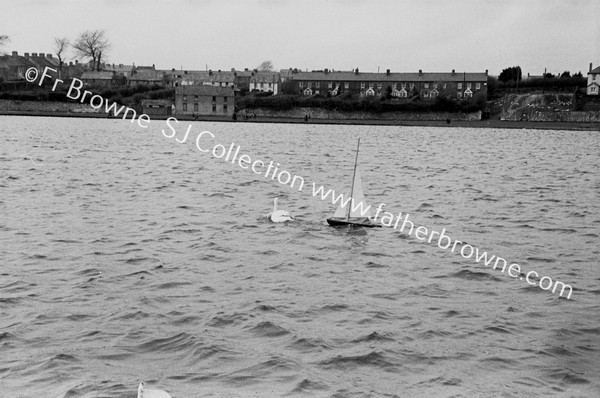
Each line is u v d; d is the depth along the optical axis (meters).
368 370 19.62
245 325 22.81
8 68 190.75
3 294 25.36
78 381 18.34
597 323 23.98
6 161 71.62
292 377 19.00
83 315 23.33
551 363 20.31
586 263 33.03
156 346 20.89
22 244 33.62
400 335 22.30
